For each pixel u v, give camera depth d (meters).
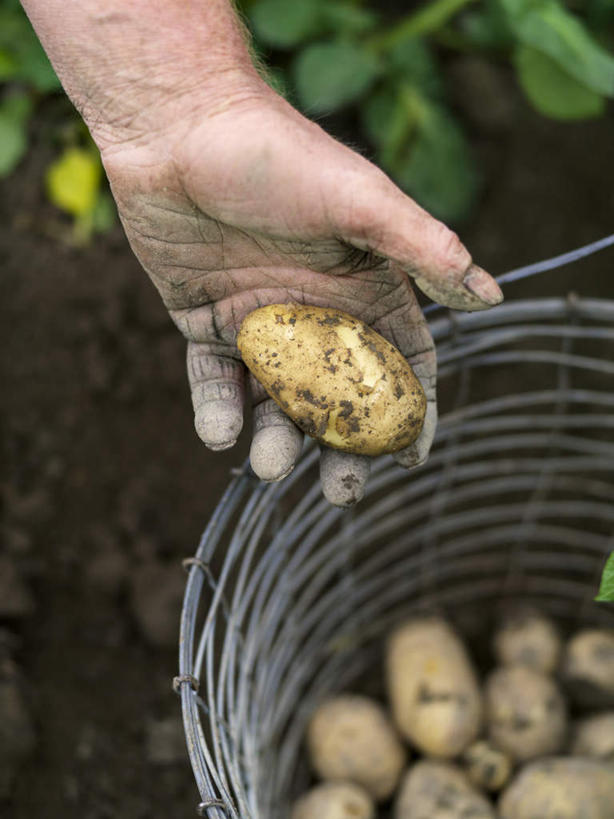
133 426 0.94
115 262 0.98
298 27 0.94
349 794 0.77
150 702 0.86
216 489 0.92
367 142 1.03
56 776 0.83
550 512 0.92
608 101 1.07
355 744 0.79
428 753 0.79
